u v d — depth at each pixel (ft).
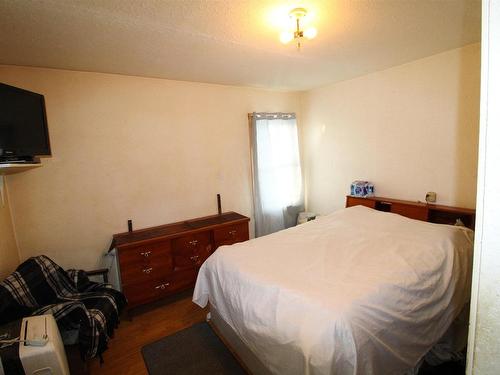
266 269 5.87
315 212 13.42
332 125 11.96
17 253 7.39
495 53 1.57
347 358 3.86
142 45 6.49
